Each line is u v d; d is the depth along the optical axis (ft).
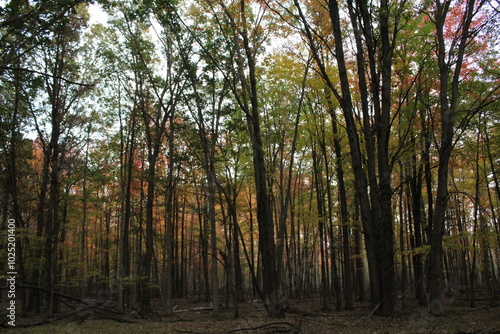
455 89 39.68
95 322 45.06
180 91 62.54
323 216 59.62
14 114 56.54
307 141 67.46
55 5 30.40
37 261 53.83
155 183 66.18
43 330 37.27
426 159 52.54
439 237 39.78
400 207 65.87
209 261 125.29
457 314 39.86
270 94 64.18
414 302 60.64
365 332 32.32
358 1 40.42
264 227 45.34
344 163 60.29
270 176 64.59
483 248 54.70
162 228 113.29
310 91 59.52
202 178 69.05
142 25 66.44
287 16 47.06
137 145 76.64
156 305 88.33
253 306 74.64
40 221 59.26
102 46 66.13
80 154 71.61
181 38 57.57
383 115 40.98
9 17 28.86
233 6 43.91
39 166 79.56
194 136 60.85
